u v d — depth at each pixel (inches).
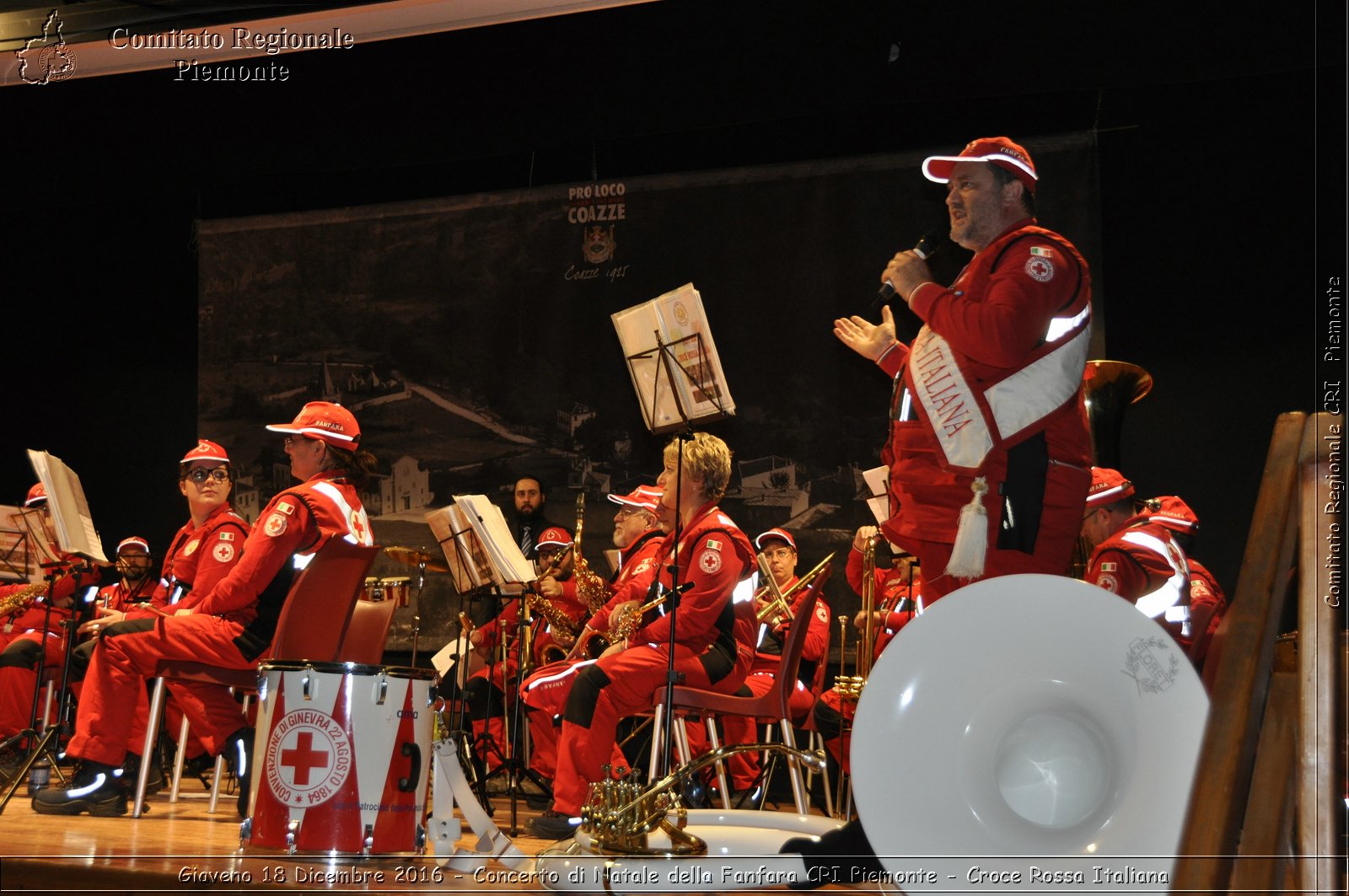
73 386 319.9
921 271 108.1
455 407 281.9
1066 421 102.6
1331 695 67.2
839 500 253.9
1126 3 196.2
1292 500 72.0
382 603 184.1
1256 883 71.1
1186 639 134.6
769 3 215.8
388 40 237.9
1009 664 83.8
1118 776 79.9
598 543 269.4
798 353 258.7
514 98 232.5
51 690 246.2
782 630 229.5
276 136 246.4
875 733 83.7
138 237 317.4
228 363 297.4
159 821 157.9
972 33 203.8
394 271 288.7
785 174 262.1
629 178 273.6
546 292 277.6
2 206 268.5
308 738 114.0
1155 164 239.3
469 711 233.8
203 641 163.6
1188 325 234.5
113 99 252.4
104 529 314.7
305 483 176.6
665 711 154.7
